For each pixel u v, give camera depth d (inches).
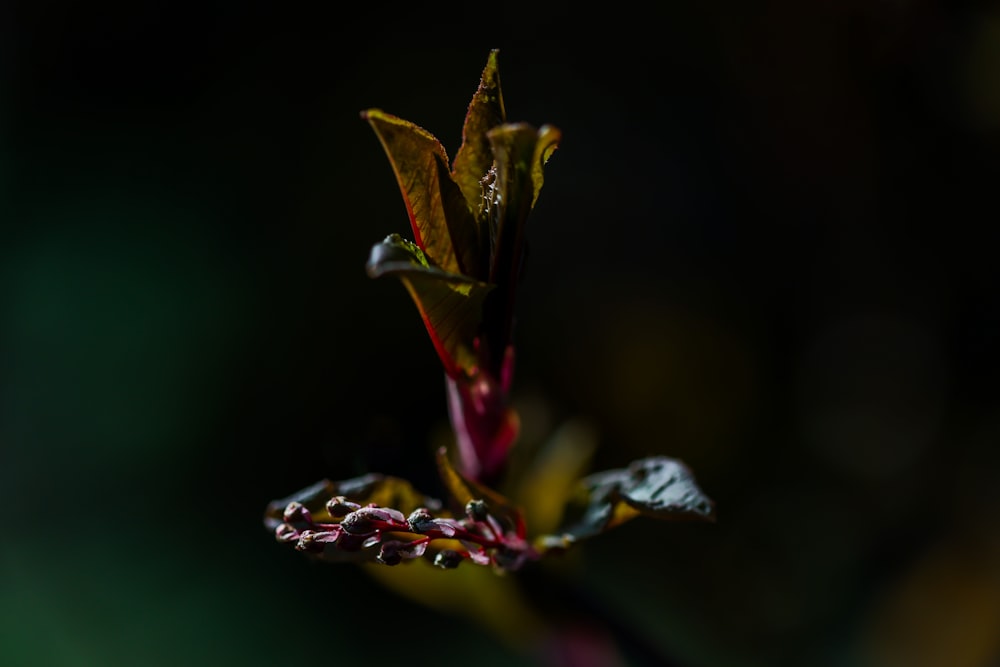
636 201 42.3
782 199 36.7
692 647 30.0
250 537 38.7
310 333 41.4
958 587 26.8
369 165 44.2
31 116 45.7
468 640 34.7
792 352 35.9
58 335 41.6
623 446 34.3
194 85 46.6
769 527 31.6
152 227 43.6
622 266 41.3
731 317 37.2
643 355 36.3
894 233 28.6
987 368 29.4
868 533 30.1
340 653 35.5
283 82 46.2
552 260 42.3
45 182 45.2
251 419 40.5
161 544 38.5
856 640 27.9
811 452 33.1
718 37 38.3
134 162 45.3
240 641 35.9
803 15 30.3
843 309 33.6
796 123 33.3
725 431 34.3
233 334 41.4
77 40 46.6
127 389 40.9
